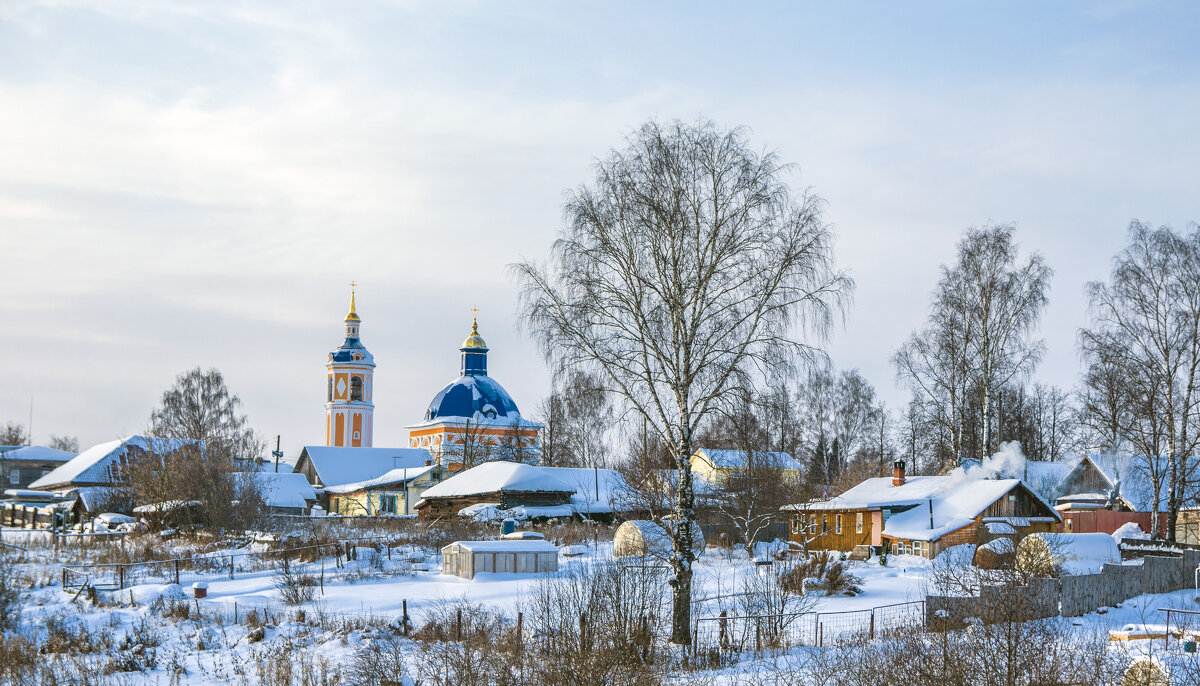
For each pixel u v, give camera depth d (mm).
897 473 61281
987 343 53438
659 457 40594
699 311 28109
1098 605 35625
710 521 58406
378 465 114938
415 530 67938
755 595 30328
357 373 139000
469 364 128250
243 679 27094
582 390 28359
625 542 49062
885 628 28984
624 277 28344
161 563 51812
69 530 79938
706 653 26344
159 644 32188
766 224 28188
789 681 22812
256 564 52062
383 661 25750
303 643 31219
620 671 22672
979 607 22828
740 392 27844
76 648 31719
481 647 26734
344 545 55500
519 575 46531
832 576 40156
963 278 54531
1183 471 50938
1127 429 51594
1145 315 50438
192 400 109062
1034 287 52781
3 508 98812
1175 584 39156
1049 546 36688
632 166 28750
